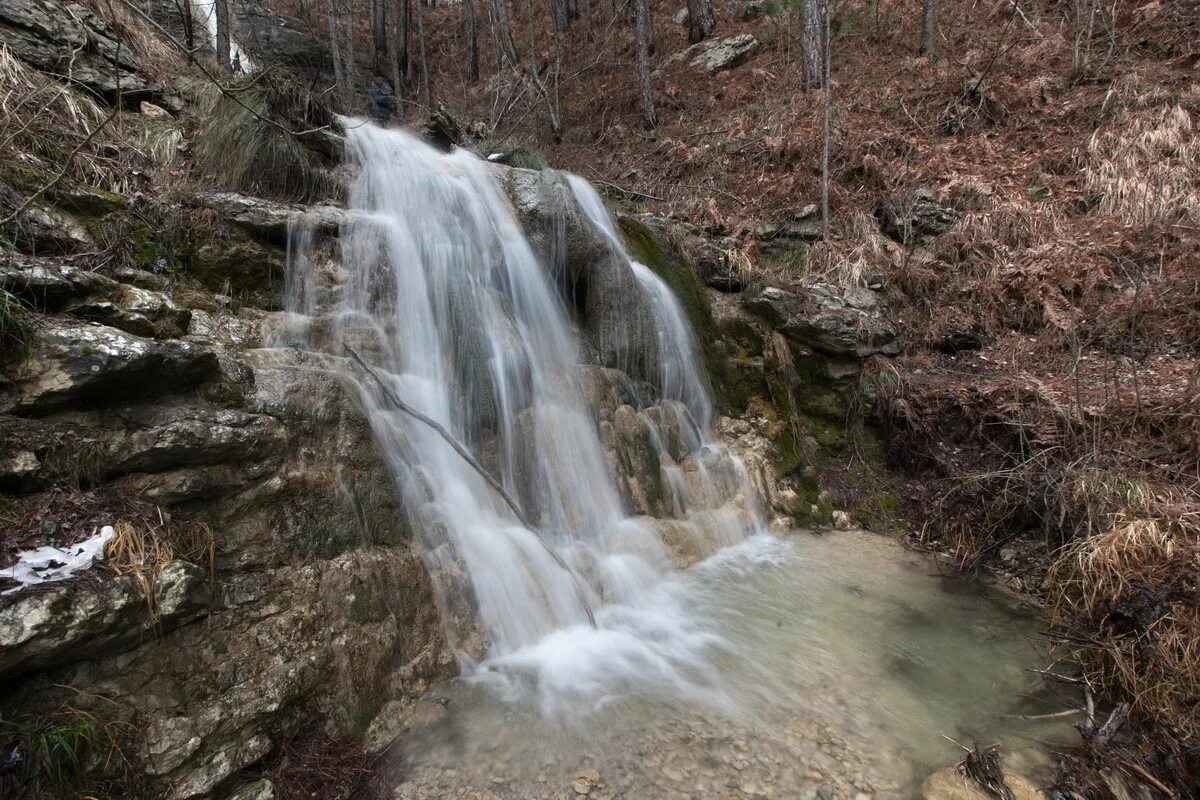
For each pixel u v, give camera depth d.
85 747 2.19
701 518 5.46
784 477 6.27
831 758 3.04
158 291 3.90
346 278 4.63
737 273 7.42
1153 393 5.44
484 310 5.13
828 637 4.14
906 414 6.37
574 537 4.68
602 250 6.10
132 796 2.26
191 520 2.86
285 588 3.05
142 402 2.90
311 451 3.46
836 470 6.60
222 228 4.38
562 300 6.06
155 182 4.64
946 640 4.13
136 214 4.17
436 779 2.83
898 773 2.97
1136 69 9.76
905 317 7.73
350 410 3.70
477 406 4.71
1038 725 3.35
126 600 2.36
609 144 13.02
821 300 7.42
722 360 6.83
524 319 5.57
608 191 10.09
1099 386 5.87
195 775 2.43
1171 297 6.66
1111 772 3.01
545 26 20.28
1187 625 3.47
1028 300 7.35
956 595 4.72
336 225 4.71
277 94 5.23
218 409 3.13
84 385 2.64
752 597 4.63
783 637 4.12
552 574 4.19
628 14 17.72
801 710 3.39
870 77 11.92
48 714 2.18
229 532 2.99
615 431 5.32
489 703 3.34
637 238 6.86
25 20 5.18
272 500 3.19
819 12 11.82
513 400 4.95
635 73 15.09
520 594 3.98
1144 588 3.78
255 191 4.97
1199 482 4.48
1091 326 6.78
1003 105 9.93
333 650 3.04
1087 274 7.22
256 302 4.38
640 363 6.08
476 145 8.63
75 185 3.93
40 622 2.11
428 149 6.49
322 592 3.15
